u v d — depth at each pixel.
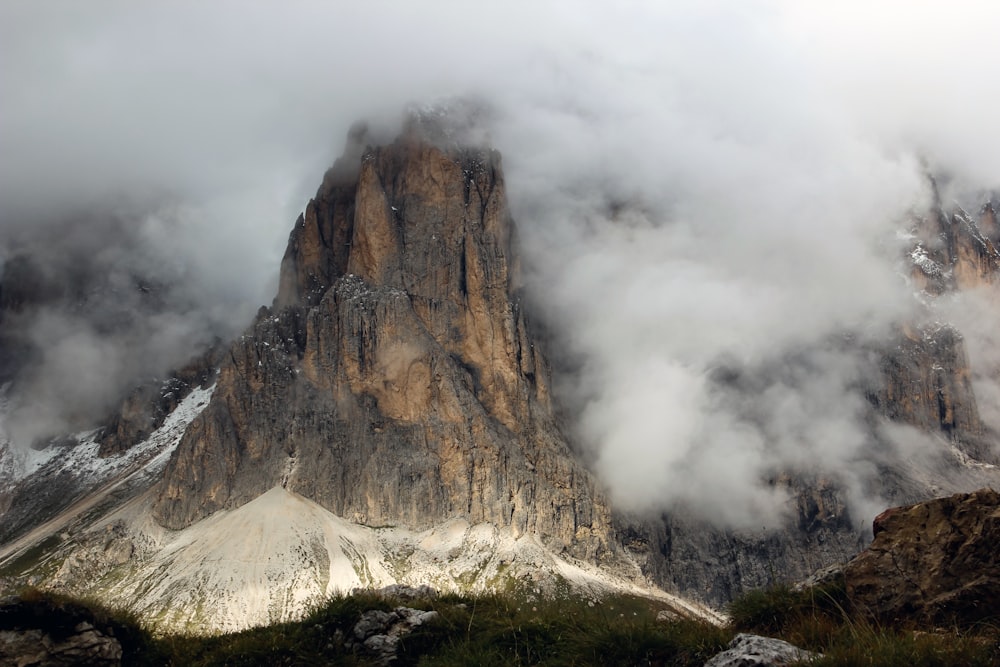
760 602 38.84
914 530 37.00
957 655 30.02
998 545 34.62
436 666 42.72
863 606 36.09
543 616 44.72
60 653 42.59
